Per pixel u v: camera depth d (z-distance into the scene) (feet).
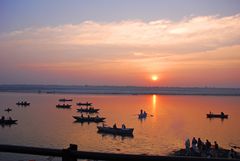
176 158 12.92
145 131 232.53
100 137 202.59
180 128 250.16
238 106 545.44
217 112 412.57
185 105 561.43
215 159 12.51
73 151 14.61
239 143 181.57
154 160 13.16
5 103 542.16
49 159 57.88
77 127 249.96
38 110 414.62
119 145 176.55
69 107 457.27
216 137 205.67
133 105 547.08
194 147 131.85
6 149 15.89
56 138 194.39
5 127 241.14
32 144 173.47
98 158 14.07
